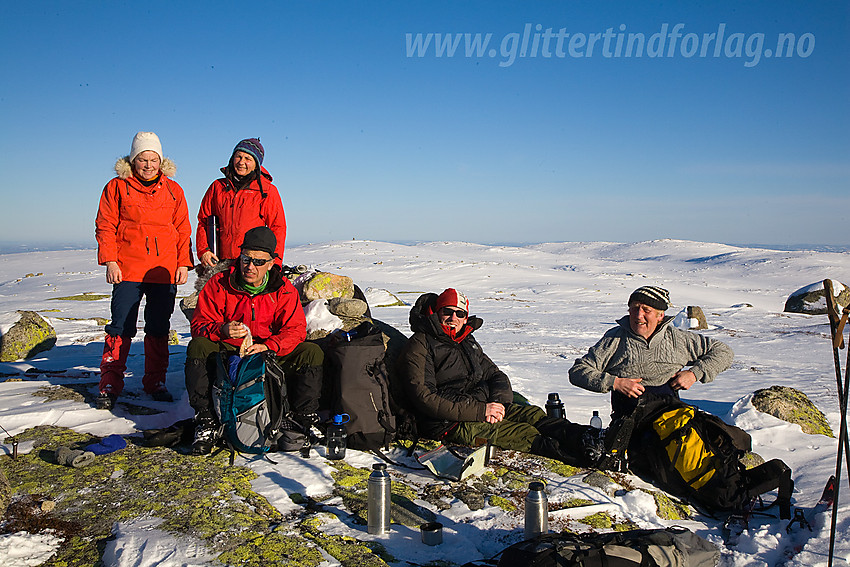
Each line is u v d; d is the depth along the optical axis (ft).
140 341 32.55
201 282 20.59
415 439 16.11
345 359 15.58
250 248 15.19
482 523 12.12
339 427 15.17
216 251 18.90
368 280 149.07
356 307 21.03
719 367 15.70
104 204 17.31
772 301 133.08
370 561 10.15
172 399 18.92
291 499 12.48
